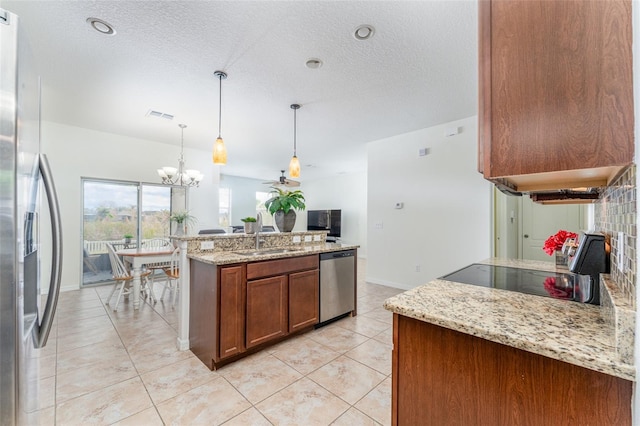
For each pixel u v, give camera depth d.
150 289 3.93
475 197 3.85
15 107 0.89
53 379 2.02
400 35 2.15
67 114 3.79
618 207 0.96
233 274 2.23
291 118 3.90
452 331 0.98
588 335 0.82
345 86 2.96
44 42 2.22
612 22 0.76
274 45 2.27
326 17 1.96
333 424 1.60
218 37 2.18
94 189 4.60
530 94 0.88
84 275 4.53
